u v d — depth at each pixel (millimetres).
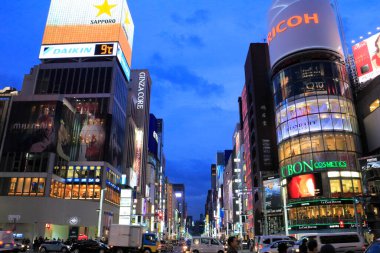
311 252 8133
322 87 71125
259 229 88562
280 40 79688
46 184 75312
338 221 62000
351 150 67188
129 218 92188
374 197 50938
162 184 192375
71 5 113188
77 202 77375
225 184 178500
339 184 64438
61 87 98875
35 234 70062
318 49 74875
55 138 79375
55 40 108438
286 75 75500
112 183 93312
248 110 102688
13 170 76312
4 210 71750
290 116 72312
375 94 69688
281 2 82938
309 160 67562
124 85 110938
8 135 79062
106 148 89562
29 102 81812
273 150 89688
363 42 79000
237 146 137250
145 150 138750
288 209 69438
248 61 104062
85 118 93000
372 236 54688
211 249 37844
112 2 113000
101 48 106562
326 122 68750
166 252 61594
